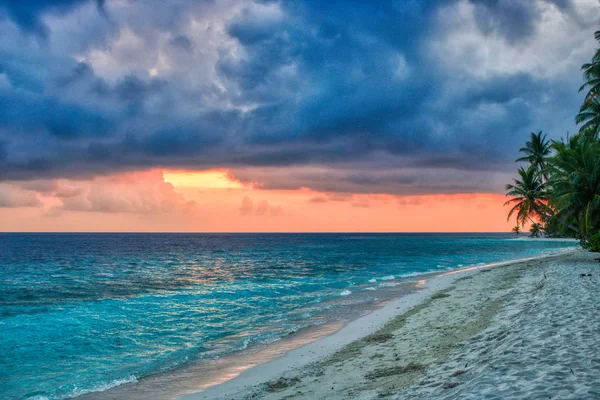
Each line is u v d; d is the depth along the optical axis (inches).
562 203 1298.0
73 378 435.8
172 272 1765.5
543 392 205.9
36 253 3292.3
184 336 605.3
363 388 318.7
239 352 507.5
